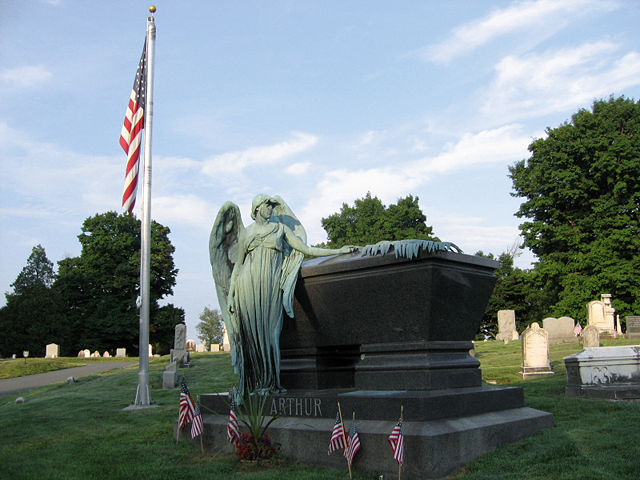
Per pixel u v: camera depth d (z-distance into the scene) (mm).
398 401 6211
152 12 15523
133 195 15008
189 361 25469
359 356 8562
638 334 26141
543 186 39844
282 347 8617
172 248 61906
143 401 13508
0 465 7617
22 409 13688
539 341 14812
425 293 6840
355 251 7867
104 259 57406
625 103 40344
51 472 7113
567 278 38062
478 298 7539
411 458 5703
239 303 8211
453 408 6340
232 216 8742
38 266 68375
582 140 38375
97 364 36156
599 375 9758
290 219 8734
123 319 55281
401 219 50219
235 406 7910
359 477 5918
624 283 35750
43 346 53750
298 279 8148
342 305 7715
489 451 6250
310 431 6695
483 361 19562
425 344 6945
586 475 5254
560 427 7211
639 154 37219
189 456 7574
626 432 6629
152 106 15039
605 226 37969
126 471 6926
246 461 6777
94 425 10562
